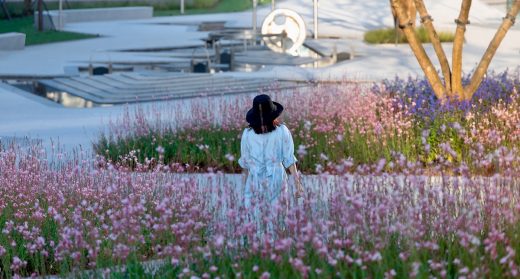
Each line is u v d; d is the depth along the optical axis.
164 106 23.45
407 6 32.84
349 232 8.00
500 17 52.59
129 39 45.41
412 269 7.08
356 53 36.84
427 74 16.53
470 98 16.45
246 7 65.88
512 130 14.52
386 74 29.44
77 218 9.29
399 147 14.69
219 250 8.23
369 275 7.59
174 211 10.01
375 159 14.50
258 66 34.75
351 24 51.00
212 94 25.58
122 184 11.12
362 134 15.34
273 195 9.87
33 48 41.62
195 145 16.03
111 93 26.30
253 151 10.02
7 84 29.09
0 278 9.09
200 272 8.05
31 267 9.76
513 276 7.21
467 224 8.23
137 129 17.28
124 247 8.33
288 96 20.06
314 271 7.76
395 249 8.16
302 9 58.81
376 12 55.97
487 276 7.45
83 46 42.06
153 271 8.74
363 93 18.95
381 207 8.17
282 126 10.07
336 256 7.47
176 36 46.81
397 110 17.17
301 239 7.66
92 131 19.88
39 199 11.06
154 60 35.44
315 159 15.13
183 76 28.81
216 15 61.44
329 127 15.78
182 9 64.56
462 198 9.57
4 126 21.00
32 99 25.77
